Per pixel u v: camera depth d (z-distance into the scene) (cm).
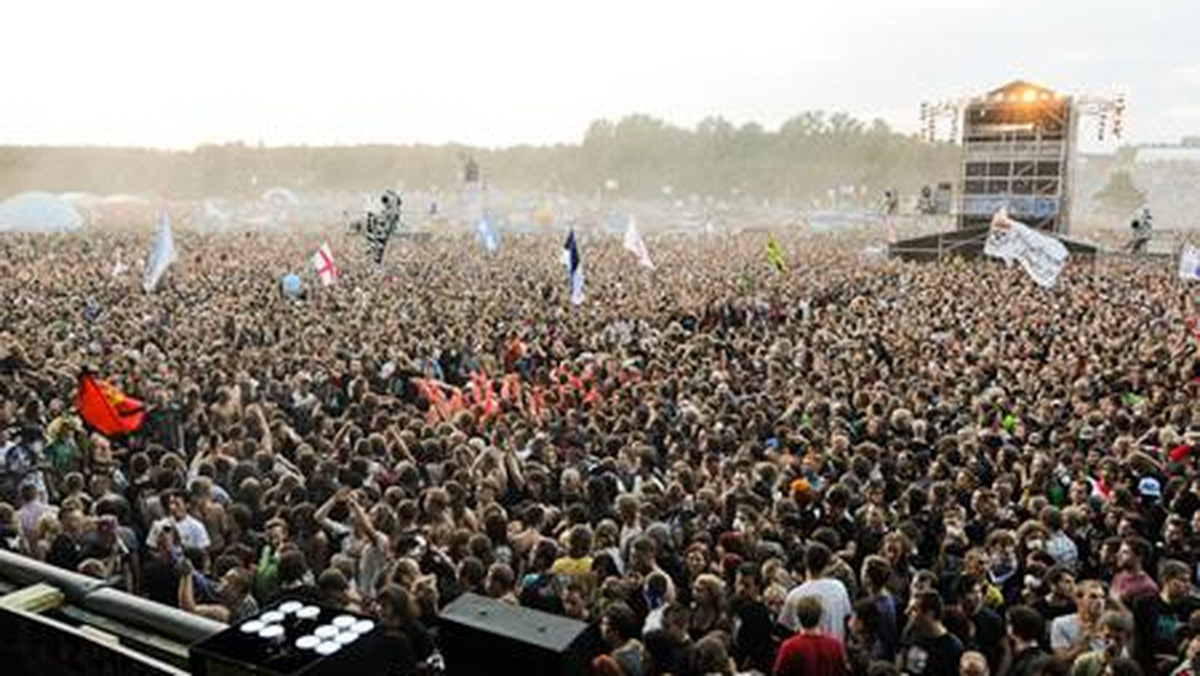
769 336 2111
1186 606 637
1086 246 4769
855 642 608
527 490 932
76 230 6322
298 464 955
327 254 2648
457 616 230
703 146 16925
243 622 231
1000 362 1639
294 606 239
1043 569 682
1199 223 15750
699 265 4278
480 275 3516
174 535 712
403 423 1136
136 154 15688
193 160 15950
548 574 659
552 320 2250
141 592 697
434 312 2342
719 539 749
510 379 1430
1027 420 1206
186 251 4647
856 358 1666
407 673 274
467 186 8531
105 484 872
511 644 217
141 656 222
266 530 764
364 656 222
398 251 4903
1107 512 824
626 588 641
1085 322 2248
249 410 1106
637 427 1191
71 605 261
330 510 788
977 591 634
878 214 9675
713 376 1458
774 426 1175
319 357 1598
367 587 721
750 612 631
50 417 1184
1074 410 1248
